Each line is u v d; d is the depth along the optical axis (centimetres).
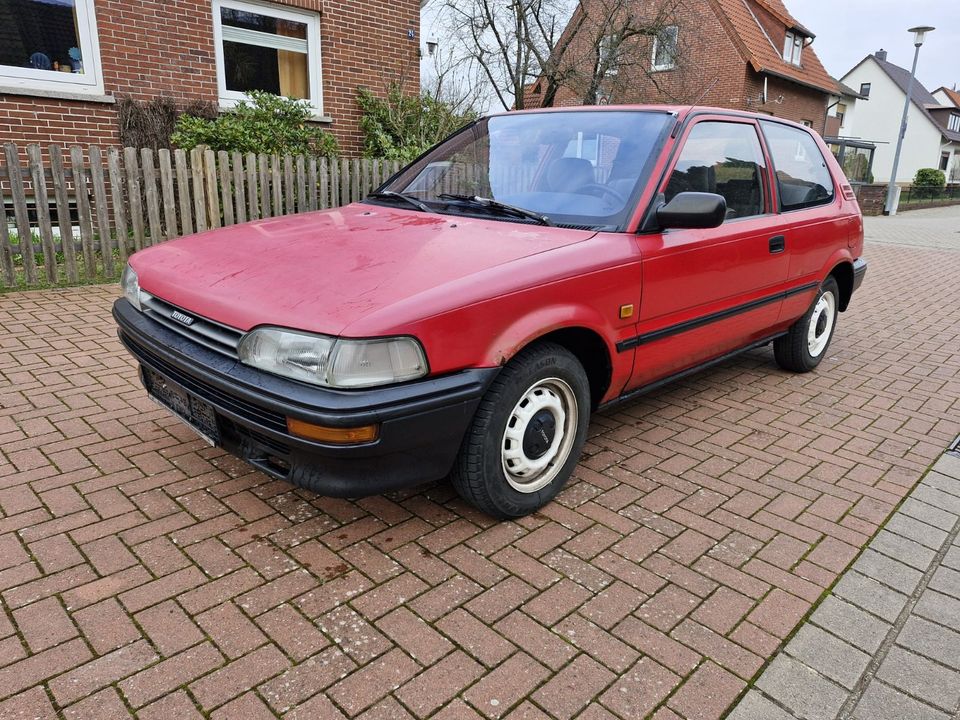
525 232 313
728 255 375
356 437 230
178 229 781
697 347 379
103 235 680
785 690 212
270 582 253
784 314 457
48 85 804
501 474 282
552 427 301
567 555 276
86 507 296
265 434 243
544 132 384
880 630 240
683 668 219
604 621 239
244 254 294
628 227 320
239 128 835
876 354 589
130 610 235
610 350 313
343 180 865
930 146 4797
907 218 2455
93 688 202
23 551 264
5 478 317
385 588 252
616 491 330
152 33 860
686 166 355
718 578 266
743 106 2314
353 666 214
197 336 272
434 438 249
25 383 430
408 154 1017
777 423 424
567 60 1702
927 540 298
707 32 2302
